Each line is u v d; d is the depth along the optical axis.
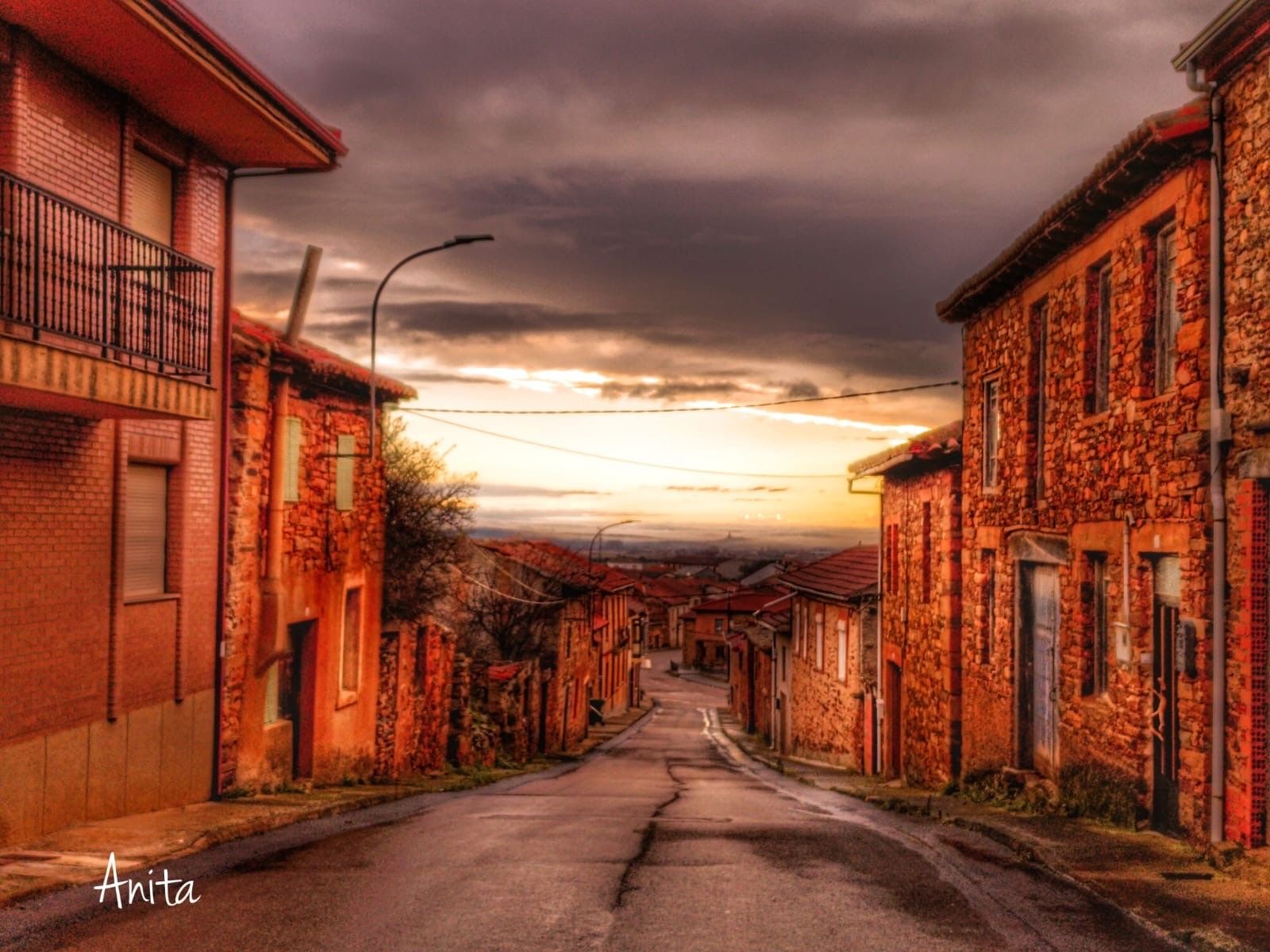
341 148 13.80
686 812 14.03
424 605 23.53
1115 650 11.69
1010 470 15.82
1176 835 10.31
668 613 141.00
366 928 6.68
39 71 10.05
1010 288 16.02
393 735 20.20
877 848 10.27
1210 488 9.57
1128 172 10.88
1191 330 9.97
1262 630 8.98
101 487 11.06
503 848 10.10
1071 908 7.49
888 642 23.66
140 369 9.98
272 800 13.50
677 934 6.59
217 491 13.49
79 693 10.68
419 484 22.77
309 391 16.06
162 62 10.61
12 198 8.91
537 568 38.66
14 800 9.66
